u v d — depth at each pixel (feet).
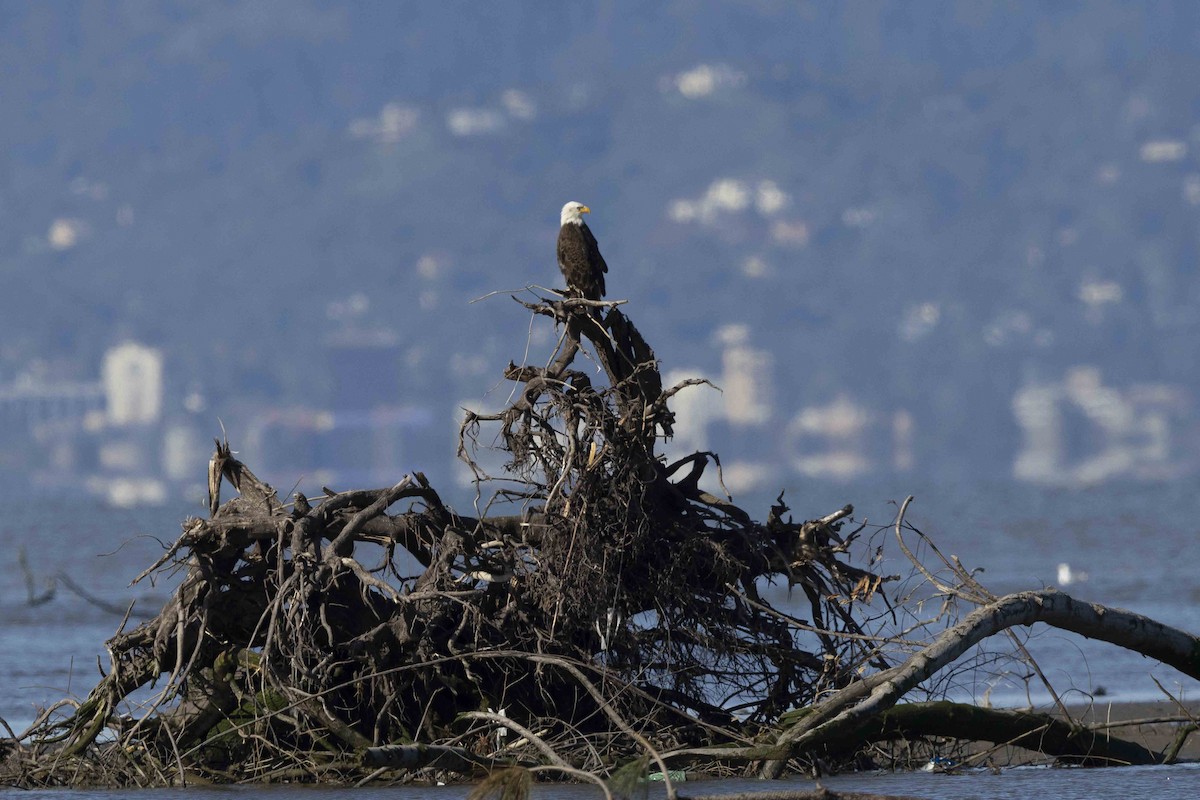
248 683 41.34
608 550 40.83
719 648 42.80
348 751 40.78
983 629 40.50
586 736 40.52
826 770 42.45
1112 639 42.70
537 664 40.37
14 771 41.73
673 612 42.78
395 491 41.73
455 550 40.98
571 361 41.57
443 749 39.06
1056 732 43.09
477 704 41.63
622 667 42.34
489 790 32.14
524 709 41.55
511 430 41.86
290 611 39.55
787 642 43.96
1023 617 41.11
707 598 42.96
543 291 42.88
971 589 42.91
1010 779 40.96
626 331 42.57
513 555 41.50
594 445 41.19
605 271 43.60
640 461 41.27
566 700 42.09
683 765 40.73
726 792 38.19
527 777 32.12
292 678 40.01
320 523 40.93
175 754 40.68
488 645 41.06
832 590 44.47
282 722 41.47
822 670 43.47
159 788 40.24
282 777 40.37
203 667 41.81
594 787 38.86
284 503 42.06
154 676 41.65
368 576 39.37
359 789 39.52
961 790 38.99
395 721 41.04
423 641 40.27
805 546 43.19
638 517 41.34
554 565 40.75
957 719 41.68
